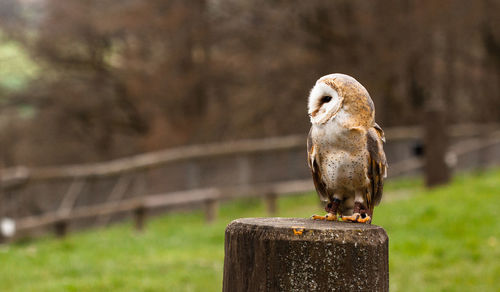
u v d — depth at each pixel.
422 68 21.92
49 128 27.50
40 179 11.41
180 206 16.11
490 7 22.14
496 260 7.19
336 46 21.91
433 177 13.17
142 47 25.41
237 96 24.59
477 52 25.28
